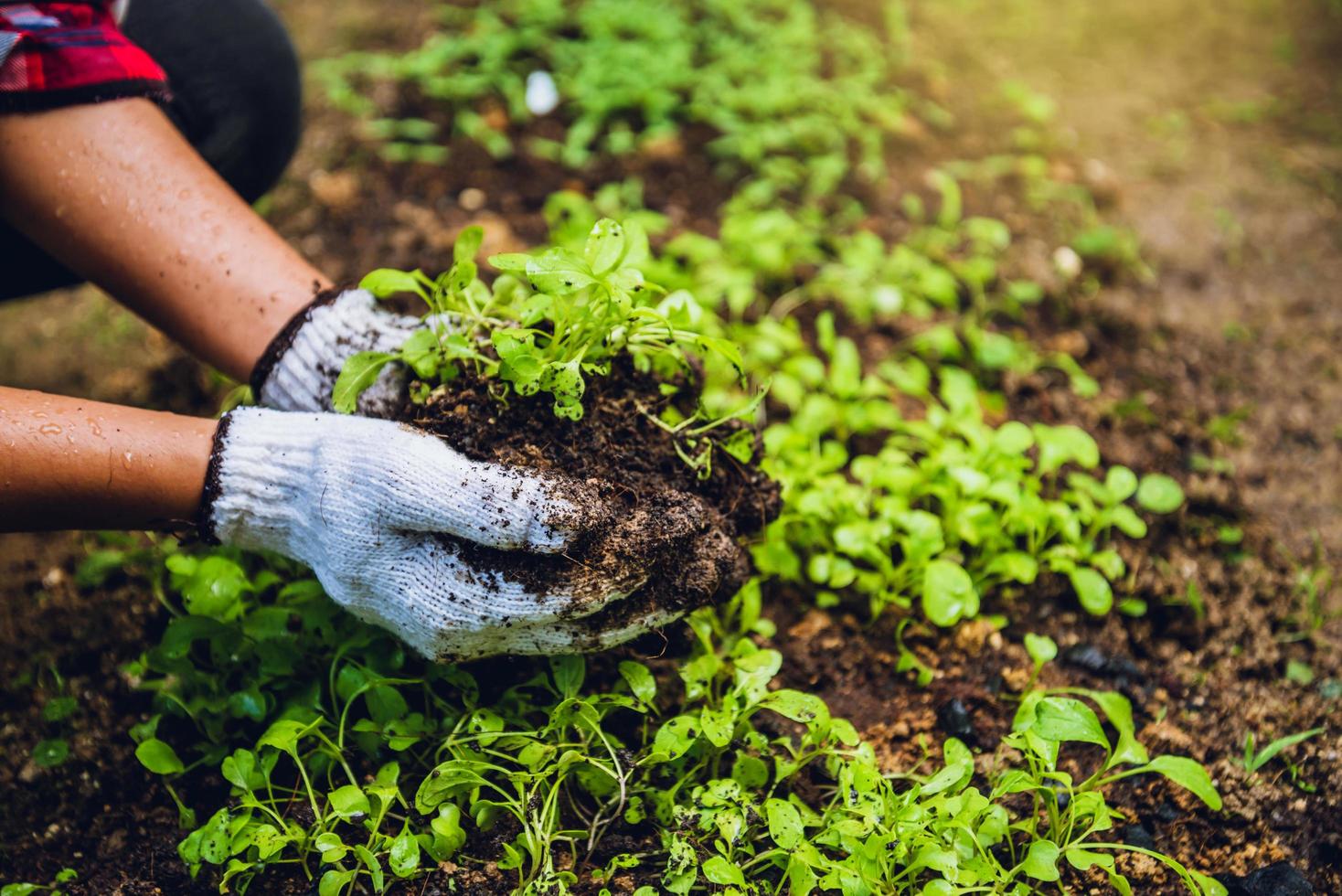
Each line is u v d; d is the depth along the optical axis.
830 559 0.92
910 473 0.95
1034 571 0.92
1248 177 1.37
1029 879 0.82
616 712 0.86
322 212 1.21
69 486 0.76
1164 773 0.80
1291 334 1.17
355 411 0.81
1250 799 0.87
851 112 1.37
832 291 1.16
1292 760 0.89
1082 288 1.20
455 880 0.80
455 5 1.52
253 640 0.86
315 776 0.83
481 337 0.84
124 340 1.12
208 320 0.84
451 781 0.79
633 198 1.24
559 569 0.77
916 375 1.05
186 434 0.79
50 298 1.16
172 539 0.96
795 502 0.94
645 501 0.79
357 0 1.54
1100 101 1.51
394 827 0.82
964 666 0.92
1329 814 0.86
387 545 0.78
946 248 1.22
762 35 1.48
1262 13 1.71
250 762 0.81
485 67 1.37
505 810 0.82
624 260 0.81
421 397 0.81
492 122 1.33
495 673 0.86
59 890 0.82
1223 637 0.95
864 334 1.13
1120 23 1.68
